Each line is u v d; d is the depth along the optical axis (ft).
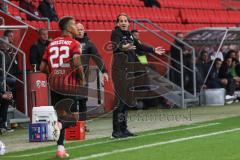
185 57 208.74
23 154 106.42
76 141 122.83
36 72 160.25
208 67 216.13
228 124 144.87
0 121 146.10
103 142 118.93
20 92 161.68
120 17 120.57
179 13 277.85
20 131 150.20
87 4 238.27
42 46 166.40
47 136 126.11
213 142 112.57
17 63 165.37
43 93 161.17
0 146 106.42
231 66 227.81
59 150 98.89
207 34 220.23
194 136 123.03
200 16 289.12
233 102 223.30
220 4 314.14
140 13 257.75
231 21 307.17
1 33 167.63
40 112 127.44
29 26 174.40
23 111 161.38
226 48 233.14
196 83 211.61
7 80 157.69
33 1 215.51
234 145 107.65
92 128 150.30
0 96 144.36
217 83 218.18
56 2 227.20
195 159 93.45
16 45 170.40
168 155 98.22
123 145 112.98
